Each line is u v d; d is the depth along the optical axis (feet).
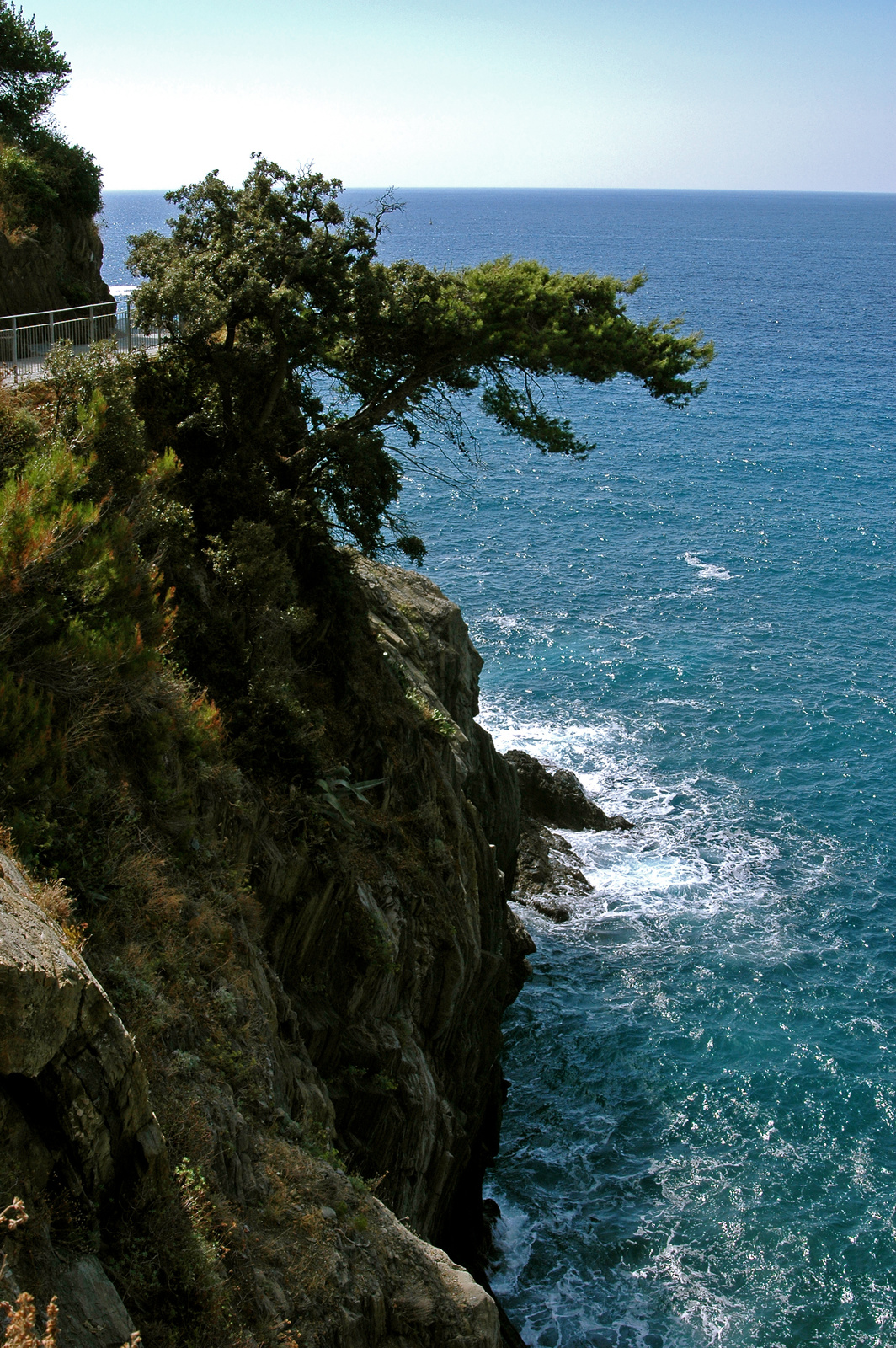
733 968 126.31
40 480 49.24
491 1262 87.92
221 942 48.44
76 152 134.41
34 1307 20.61
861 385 501.15
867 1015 119.24
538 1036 115.24
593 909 136.98
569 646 213.66
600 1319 83.35
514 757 153.99
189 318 78.02
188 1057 40.50
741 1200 95.09
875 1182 96.94
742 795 163.63
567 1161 99.50
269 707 67.26
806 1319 83.56
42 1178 27.04
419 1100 68.69
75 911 39.22
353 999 67.15
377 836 75.31
